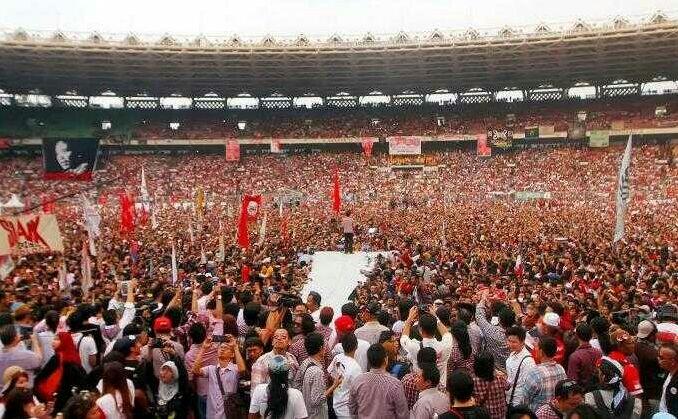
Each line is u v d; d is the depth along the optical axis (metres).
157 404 7.95
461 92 86.00
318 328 10.00
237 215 50.50
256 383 7.72
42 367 8.83
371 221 45.59
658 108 77.69
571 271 21.25
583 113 80.19
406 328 9.09
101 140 83.31
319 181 75.81
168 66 75.19
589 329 8.71
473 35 69.50
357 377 7.22
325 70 77.06
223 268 21.80
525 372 7.82
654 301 15.46
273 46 71.38
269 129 85.69
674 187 63.41
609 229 37.72
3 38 68.12
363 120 86.38
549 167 73.88
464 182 72.75
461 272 22.36
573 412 5.89
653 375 8.59
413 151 77.88
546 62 73.44
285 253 29.41
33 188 73.44
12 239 16.41
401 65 75.12
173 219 48.03
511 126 80.81
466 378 6.26
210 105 89.31
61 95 85.12
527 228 39.31
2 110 84.31
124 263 24.58
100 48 70.12
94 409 6.17
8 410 6.49
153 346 8.38
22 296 15.13
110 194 71.75
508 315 9.78
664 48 68.44
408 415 6.98
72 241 32.66
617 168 71.19
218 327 10.56
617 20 65.75
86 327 9.45
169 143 83.94
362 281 25.36
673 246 29.75
